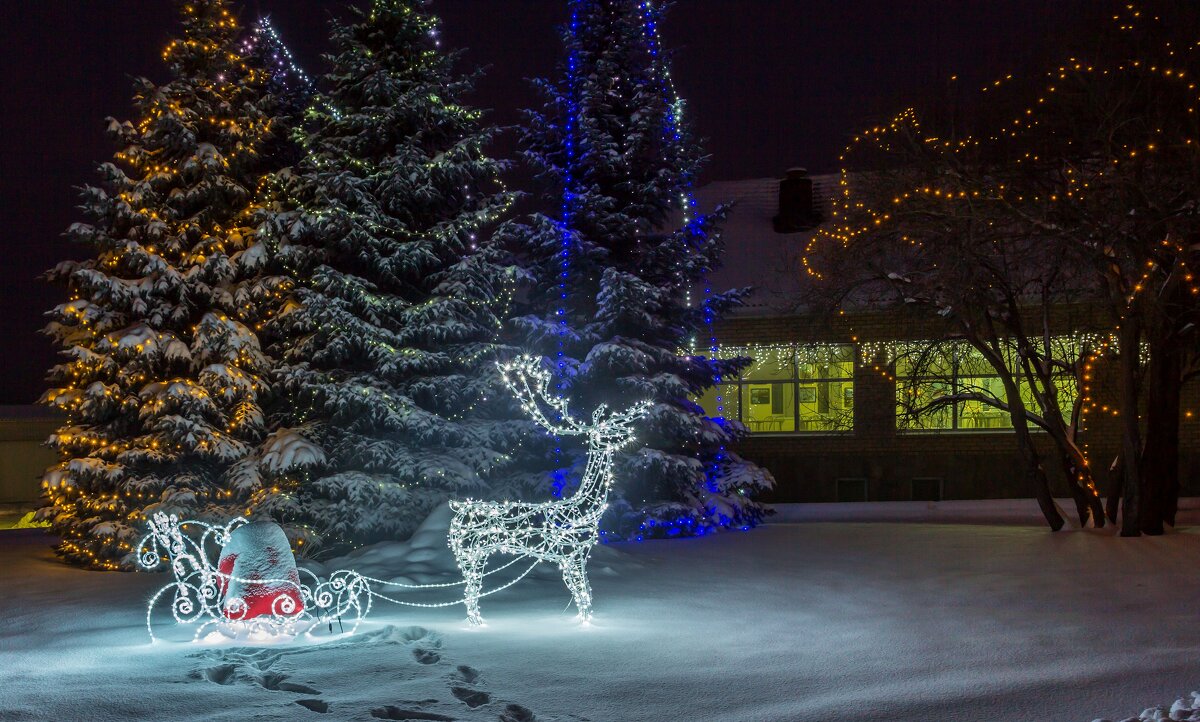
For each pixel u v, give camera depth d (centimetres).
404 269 1595
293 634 830
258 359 1579
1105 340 1781
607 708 604
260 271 1609
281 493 1517
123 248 1544
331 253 1634
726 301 1936
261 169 1772
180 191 1598
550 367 1742
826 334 2206
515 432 1644
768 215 3056
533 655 746
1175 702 604
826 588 1195
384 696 595
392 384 1596
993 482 2536
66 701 579
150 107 1603
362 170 1625
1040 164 1567
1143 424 2325
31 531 2241
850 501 2606
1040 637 866
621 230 1848
